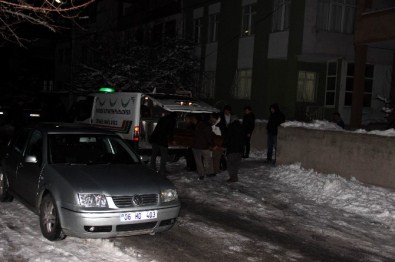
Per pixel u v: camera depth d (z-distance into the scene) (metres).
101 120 13.98
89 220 5.61
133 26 33.56
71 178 6.03
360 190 9.98
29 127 7.93
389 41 16.48
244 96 22.98
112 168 6.58
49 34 43.81
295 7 19.19
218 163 12.06
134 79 23.28
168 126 11.30
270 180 11.71
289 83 19.98
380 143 10.25
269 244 6.62
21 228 6.55
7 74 49.31
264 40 21.28
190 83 24.80
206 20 26.06
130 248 6.01
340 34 19.39
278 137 13.57
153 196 6.11
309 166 12.32
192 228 7.23
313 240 6.97
